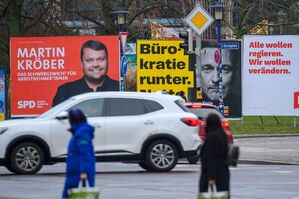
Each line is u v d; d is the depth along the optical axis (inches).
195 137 1984.5
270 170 2161.7
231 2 5871.1
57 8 4532.5
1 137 1861.5
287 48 4195.4
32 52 3939.5
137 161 1947.6
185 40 2989.7
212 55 4153.5
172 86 4020.7
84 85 3946.9
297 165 2413.9
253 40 4195.4
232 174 2005.4
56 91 3949.3
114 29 4879.4
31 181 1752.0
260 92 4220.0
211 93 4160.9
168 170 1974.7
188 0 4879.4
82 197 937.5
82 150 1090.1
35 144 1882.4
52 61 3946.9
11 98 3937.0
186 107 2175.2
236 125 4549.7
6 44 4739.2
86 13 4763.8
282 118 5556.1
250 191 1574.8
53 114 1911.9
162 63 4013.3
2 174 1953.7
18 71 3939.5
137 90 4013.3
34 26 4579.2
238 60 4200.3
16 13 4394.7
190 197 1450.5
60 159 1891.0
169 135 1957.4
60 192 1529.3
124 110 1940.2
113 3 4886.8
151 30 5349.4
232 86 4200.3
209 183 1045.2
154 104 1973.4
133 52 5019.7
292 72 4210.1
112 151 1907.0
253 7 5600.4
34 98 3944.4
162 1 4889.3
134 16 4913.9
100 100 1932.8
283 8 5807.1
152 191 1553.9
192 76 4023.1
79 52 3946.9
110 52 3939.5
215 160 1048.8
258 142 3380.9
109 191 1555.1
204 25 2758.4
